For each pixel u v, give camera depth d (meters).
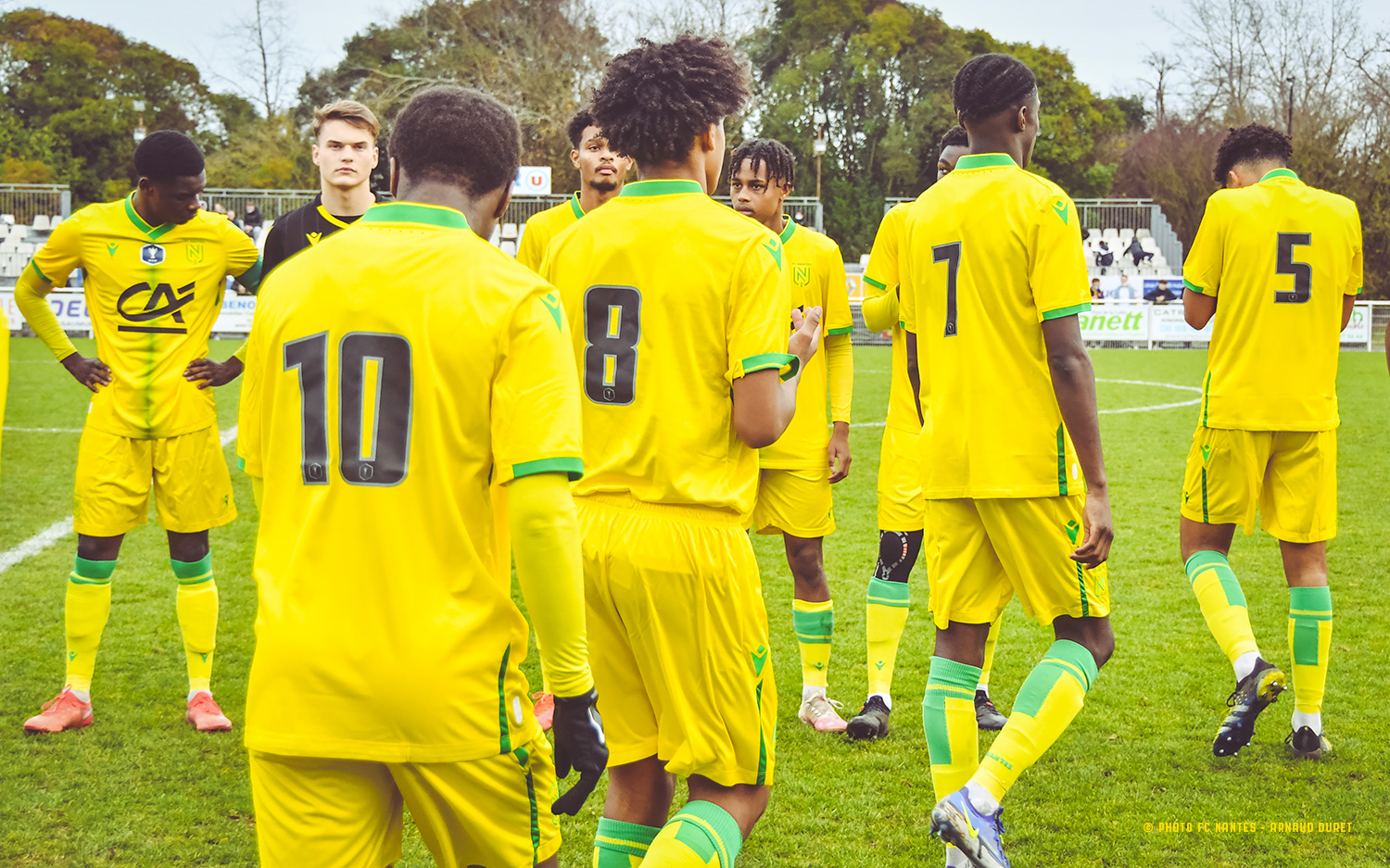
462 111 1.90
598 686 2.37
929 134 45.41
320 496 1.82
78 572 4.02
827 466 4.20
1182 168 42.62
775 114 45.03
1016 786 3.54
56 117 42.66
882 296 3.38
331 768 1.80
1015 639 5.16
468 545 1.82
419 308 1.80
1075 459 2.77
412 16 44.62
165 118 45.56
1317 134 36.34
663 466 2.25
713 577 2.25
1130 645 5.04
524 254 3.98
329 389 1.82
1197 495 3.97
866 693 4.48
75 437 11.21
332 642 1.77
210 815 3.30
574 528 1.76
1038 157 46.62
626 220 2.33
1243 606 3.71
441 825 1.87
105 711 4.17
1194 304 3.93
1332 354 3.81
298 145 43.47
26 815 3.28
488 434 1.82
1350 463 10.21
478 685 1.81
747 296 2.22
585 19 41.62
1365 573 6.32
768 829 3.25
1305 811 3.34
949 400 2.80
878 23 45.19
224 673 4.63
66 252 3.96
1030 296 2.70
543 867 2.00
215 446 4.13
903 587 4.13
